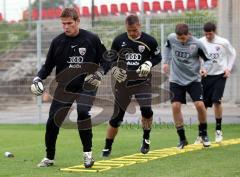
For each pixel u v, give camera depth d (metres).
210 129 35.50
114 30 42.12
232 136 31.72
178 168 19.64
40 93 19.86
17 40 45.59
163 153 23.77
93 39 19.53
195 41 24.52
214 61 27.72
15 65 45.69
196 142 26.89
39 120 42.47
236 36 41.53
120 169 19.45
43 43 43.53
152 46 22.19
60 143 28.44
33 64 45.25
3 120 43.62
